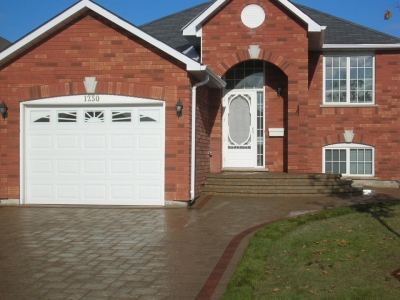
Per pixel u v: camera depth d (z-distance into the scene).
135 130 12.12
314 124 16.47
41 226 9.70
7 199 12.34
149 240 8.50
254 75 15.83
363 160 16.39
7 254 7.68
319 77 16.52
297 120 14.54
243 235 8.66
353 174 16.41
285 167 15.43
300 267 6.77
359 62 16.53
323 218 9.93
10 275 6.63
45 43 12.29
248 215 10.55
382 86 16.34
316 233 8.66
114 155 12.20
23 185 12.35
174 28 18.77
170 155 11.91
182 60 11.66
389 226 8.92
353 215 10.12
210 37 14.88
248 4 14.72
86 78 12.16
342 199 12.47
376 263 6.79
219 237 8.63
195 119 12.35
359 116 16.33
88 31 12.17
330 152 16.52
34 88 12.30
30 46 12.30
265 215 10.52
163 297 5.75
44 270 6.85
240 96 15.87
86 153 12.29
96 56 12.15
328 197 12.84
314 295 5.59
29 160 12.45
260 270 6.57
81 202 12.28
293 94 14.53
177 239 8.55
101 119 12.26
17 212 11.27
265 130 15.59
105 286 6.16
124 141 12.16
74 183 12.30
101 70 12.13
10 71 12.38
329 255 7.27
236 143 15.84
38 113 12.44
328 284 6.00
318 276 6.34
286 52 14.56
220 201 12.37
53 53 12.27
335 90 16.58
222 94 15.37
